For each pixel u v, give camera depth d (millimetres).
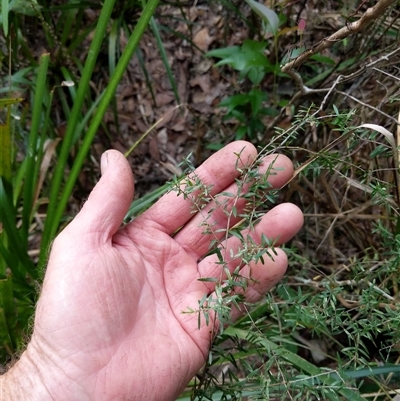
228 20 536
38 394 233
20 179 401
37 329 241
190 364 260
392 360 355
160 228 278
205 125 542
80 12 476
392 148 223
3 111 421
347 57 368
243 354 304
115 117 507
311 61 431
